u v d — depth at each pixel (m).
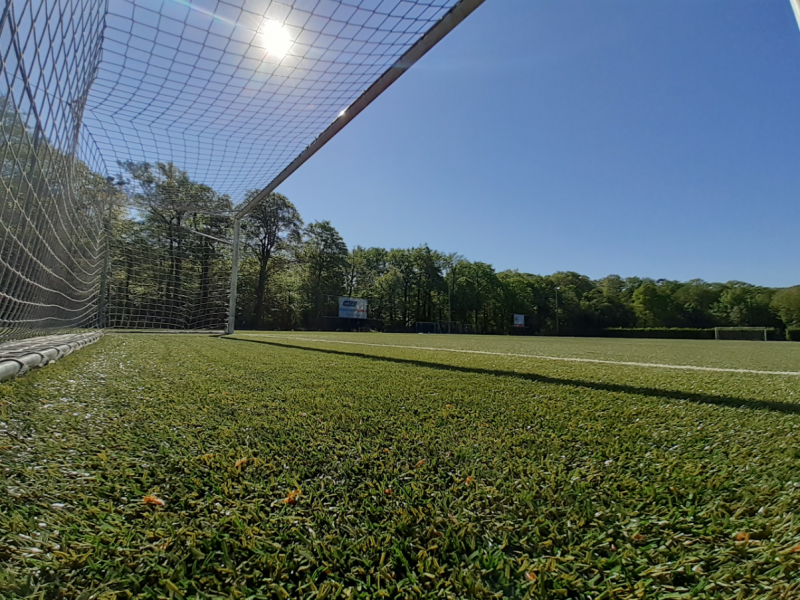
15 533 0.88
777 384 3.26
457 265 46.38
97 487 1.12
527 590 0.75
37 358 3.13
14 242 3.54
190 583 0.75
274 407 2.15
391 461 1.38
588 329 48.50
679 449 1.54
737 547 0.87
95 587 0.73
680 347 12.38
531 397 2.58
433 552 0.87
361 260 40.34
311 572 0.80
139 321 11.10
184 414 1.96
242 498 1.08
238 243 11.28
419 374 3.60
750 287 44.97
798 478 1.23
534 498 1.11
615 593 0.74
